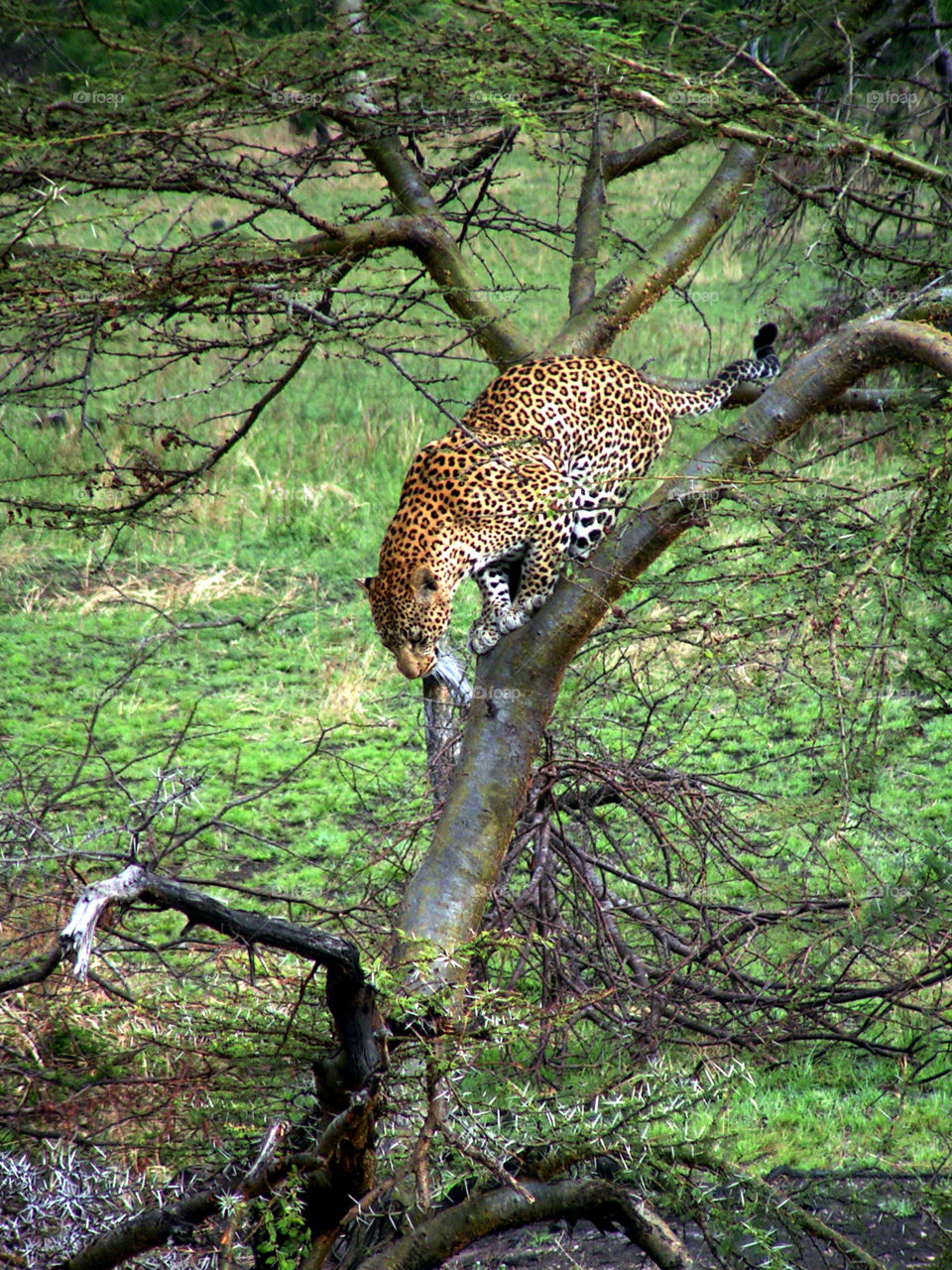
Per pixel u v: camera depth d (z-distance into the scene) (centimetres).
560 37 761
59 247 748
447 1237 652
